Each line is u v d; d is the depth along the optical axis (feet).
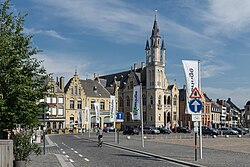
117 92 340.39
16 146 50.19
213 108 392.88
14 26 50.93
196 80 64.54
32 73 51.52
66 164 56.44
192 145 109.91
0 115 46.62
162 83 308.81
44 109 55.72
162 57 311.68
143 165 55.88
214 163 57.47
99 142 106.42
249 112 431.84
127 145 110.32
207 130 220.23
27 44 51.16
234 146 104.32
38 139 126.72
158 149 91.81
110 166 54.24
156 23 309.83
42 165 54.85
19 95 47.14
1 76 45.78
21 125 53.01
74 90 299.58
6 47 47.91
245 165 54.54
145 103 312.29
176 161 61.41
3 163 44.86
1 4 50.85
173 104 317.22
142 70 331.98
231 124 377.09
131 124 324.39
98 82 331.98
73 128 277.64
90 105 311.47
